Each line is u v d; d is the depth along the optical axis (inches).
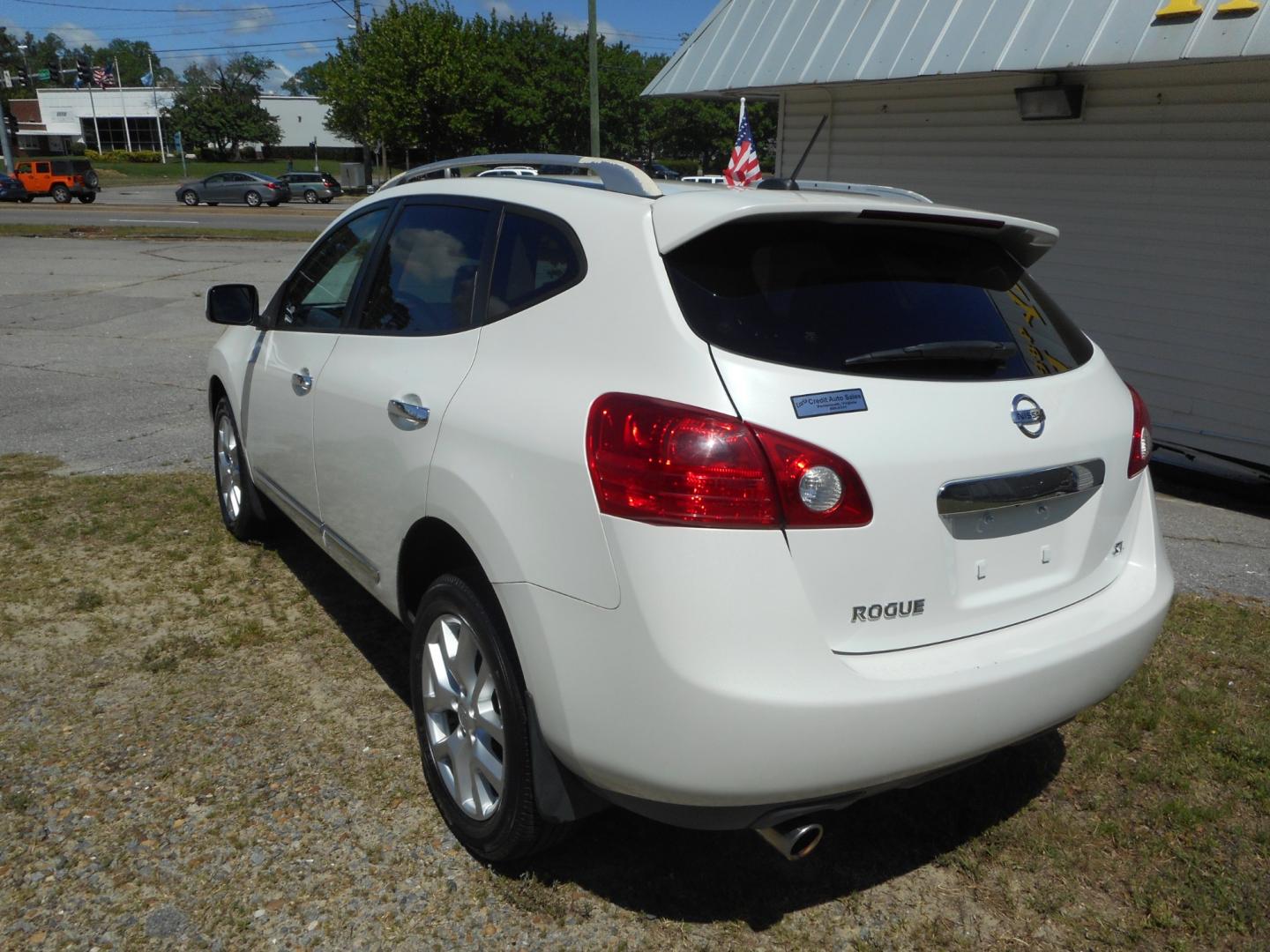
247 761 126.8
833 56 333.1
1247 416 273.9
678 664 83.7
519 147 2407.7
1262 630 171.2
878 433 88.5
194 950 97.0
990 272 110.4
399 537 118.5
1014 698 93.8
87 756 126.6
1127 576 112.0
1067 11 272.7
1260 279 267.9
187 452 267.0
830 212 96.7
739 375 86.7
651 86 409.7
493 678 102.3
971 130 337.7
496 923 101.7
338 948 97.8
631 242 97.0
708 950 99.2
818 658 85.7
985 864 112.4
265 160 3727.9
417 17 2038.6
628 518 86.0
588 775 92.1
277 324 165.3
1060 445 100.3
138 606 170.1
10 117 2989.7
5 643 155.6
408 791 122.0
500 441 99.6
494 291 113.0
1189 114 276.5
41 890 103.8
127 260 807.1
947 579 93.7
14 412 313.7
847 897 107.1
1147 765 129.9
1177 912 105.3
